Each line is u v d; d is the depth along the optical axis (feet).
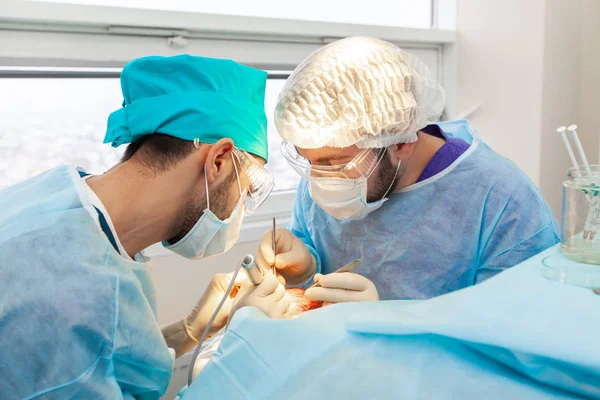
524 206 4.22
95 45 5.22
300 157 4.27
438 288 4.51
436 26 7.70
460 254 4.42
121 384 2.99
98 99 5.74
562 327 1.85
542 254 2.75
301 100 3.97
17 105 5.36
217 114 3.39
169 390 5.86
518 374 1.99
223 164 3.45
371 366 2.19
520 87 6.91
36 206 3.03
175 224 3.44
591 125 7.20
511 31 6.89
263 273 4.40
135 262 3.17
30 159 5.55
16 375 2.63
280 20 6.01
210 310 4.39
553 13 6.62
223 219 3.63
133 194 3.24
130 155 3.44
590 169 3.01
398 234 4.59
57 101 5.53
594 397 1.79
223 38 5.90
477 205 4.37
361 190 4.09
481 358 2.10
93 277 2.80
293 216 5.56
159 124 3.29
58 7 4.86
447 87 7.63
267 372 2.43
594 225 2.74
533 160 6.93
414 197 4.53
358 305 2.80
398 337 2.28
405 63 4.13
